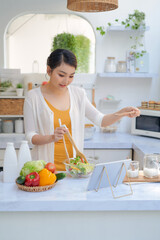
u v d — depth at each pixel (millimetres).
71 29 3660
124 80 3666
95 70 3627
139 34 3572
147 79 3668
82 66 3684
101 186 1478
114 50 3596
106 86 3670
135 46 3580
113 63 3416
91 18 3533
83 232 1395
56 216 1382
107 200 1333
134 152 2988
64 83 1862
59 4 3469
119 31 3566
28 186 1432
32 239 1392
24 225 1383
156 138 3246
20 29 3660
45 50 3701
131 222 1394
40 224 1385
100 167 1390
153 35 3578
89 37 3664
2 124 3500
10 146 1586
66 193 1420
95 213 1385
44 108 2002
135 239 1404
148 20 3553
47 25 3662
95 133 3582
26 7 3469
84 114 2117
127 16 3533
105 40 3580
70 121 2033
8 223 1380
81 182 1588
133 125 3383
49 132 2012
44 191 1445
